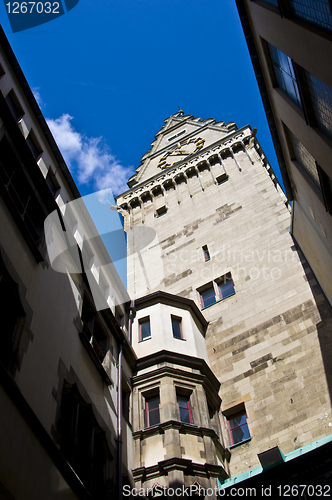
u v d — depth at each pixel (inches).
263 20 730.8
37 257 609.0
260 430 792.3
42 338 555.8
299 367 845.2
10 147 641.0
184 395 799.1
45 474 451.8
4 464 398.3
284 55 692.1
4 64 730.8
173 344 879.1
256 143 1670.8
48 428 498.0
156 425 720.3
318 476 602.9
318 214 770.2
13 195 613.0
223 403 867.4
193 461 677.9
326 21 494.9
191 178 1711.4
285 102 741.3
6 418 424.2
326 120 586.2
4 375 439.5
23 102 770.2
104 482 590.2
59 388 551.8
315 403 775.7
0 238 529.3
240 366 911.7
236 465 760.3
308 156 741.3
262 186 1430.9
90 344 681.0
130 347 837.8
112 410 692.1
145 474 666.2
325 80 521.0
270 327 948.6
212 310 1069.8
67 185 856.3
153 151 2204.7
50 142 826.8
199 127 2191.2
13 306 529.7
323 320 896.3
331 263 780.6
